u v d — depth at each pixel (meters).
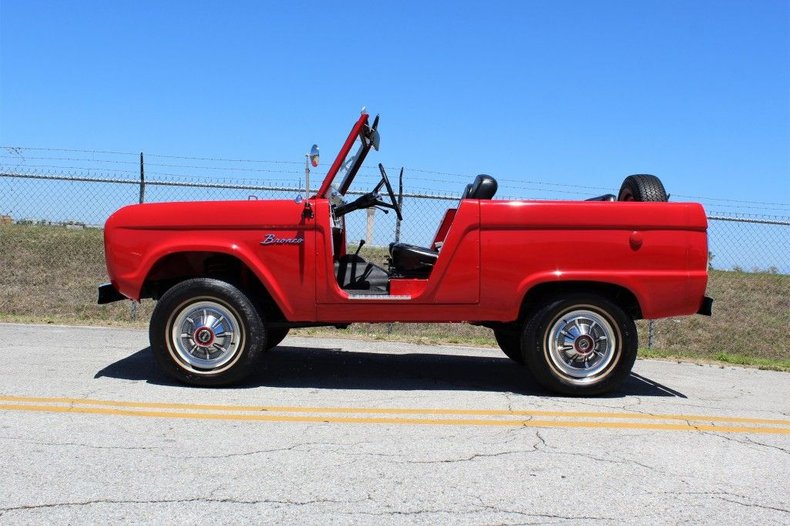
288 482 3.59
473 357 8.03
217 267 6.05
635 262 5.69
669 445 4.50
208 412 4.90
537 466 3.99
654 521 3.28
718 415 5.36
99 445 4.08
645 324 12.24
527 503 3.43
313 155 5.79
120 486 3.46
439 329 11.08
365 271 6.18
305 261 5.68
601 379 5.77
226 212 5.67
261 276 5.66
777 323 12.29
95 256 14.23
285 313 5.73
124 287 5.69
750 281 14.22
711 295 13.55
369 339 9.05
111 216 5.75
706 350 11.23
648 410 5.44
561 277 5.66
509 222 5.69
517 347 7.25
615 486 3.71
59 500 3.27
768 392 6.52
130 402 5.10
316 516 3.19
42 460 3.79
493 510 3.33
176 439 4.25
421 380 6.43
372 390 5.88
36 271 13.20
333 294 5.71
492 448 4.29
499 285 5.71
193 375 5.62
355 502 3.36
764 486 3.79
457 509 3.33
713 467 4.09
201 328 5.59
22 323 9.23
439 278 5.72
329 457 4.00
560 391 5.80
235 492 3.44
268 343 7.46
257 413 4.92
